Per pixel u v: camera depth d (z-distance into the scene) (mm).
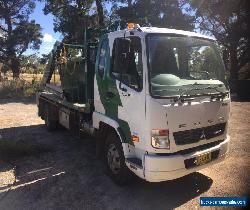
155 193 5824
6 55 45906
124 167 5883
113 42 6055
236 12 31047
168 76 5336
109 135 6332
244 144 8680
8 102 18172
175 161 5090
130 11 30250
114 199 5602
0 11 44500
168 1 31047
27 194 5797
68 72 8758
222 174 6605
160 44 5402
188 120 5227
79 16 31734
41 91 11406
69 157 7766
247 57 32469
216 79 6090
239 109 15008
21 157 7750
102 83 6352
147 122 5094
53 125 10281
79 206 5363
